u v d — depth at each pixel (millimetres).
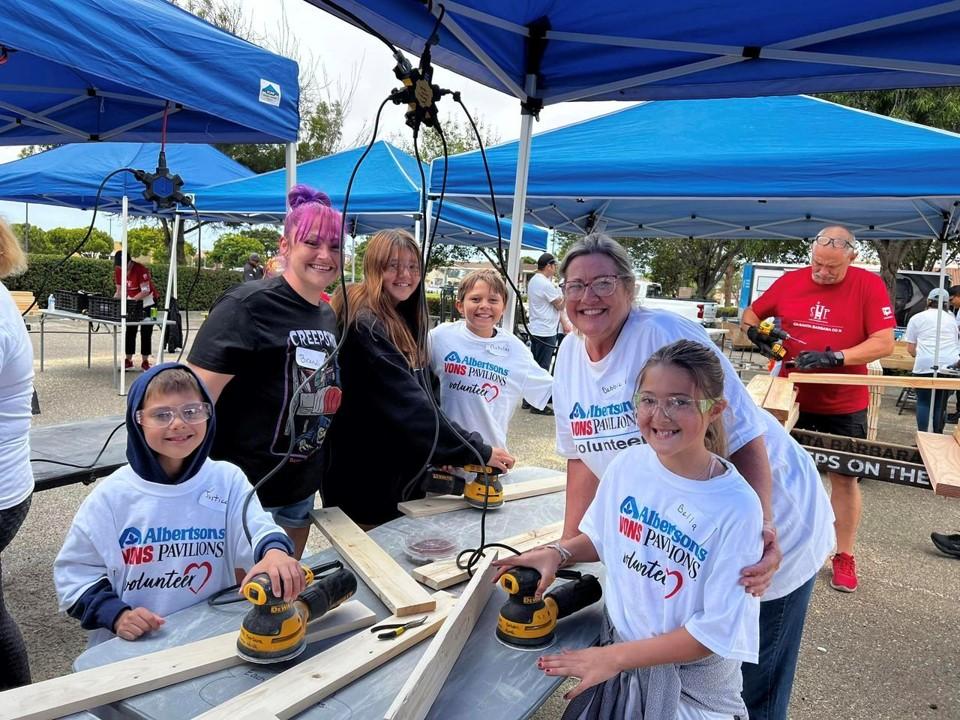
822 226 6324
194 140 3736
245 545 1466
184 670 1044
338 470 2143
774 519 1453
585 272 1354
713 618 1096
